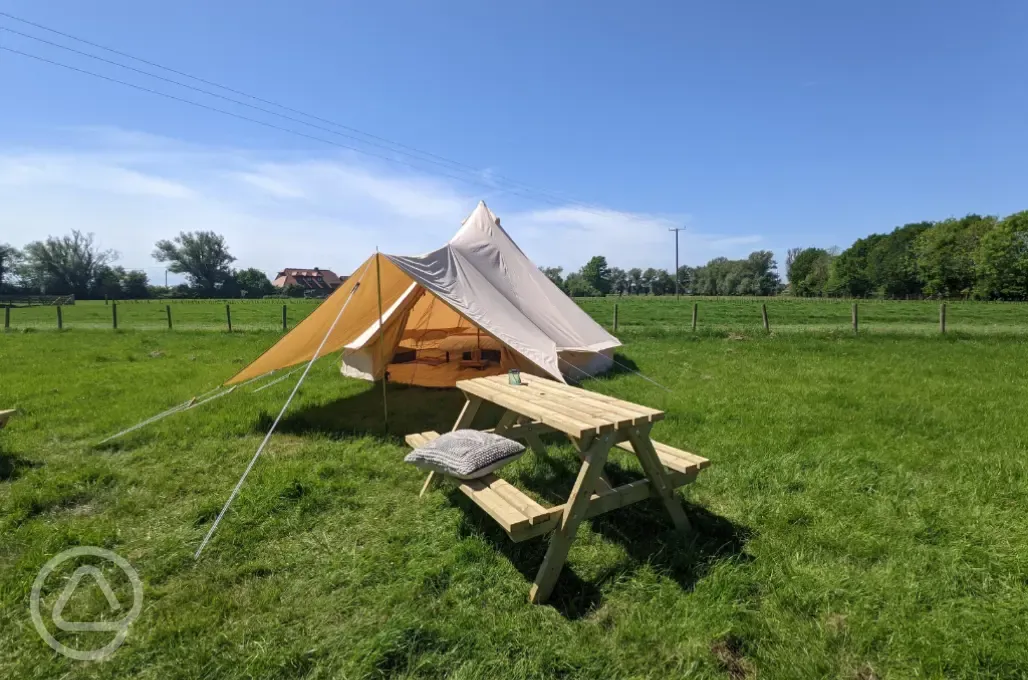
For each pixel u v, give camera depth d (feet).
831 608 6.52
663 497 8.23
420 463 8.68
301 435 14.25
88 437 14.08
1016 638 5.89
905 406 16.19
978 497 9.62
